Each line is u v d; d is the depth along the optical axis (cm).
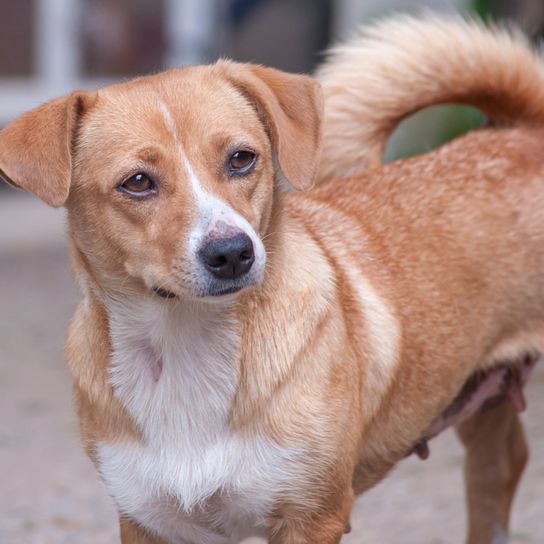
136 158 662
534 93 872
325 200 805
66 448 1203
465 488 939
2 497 1072
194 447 685
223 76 709
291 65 2736
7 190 2680
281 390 679
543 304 831
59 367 1481
